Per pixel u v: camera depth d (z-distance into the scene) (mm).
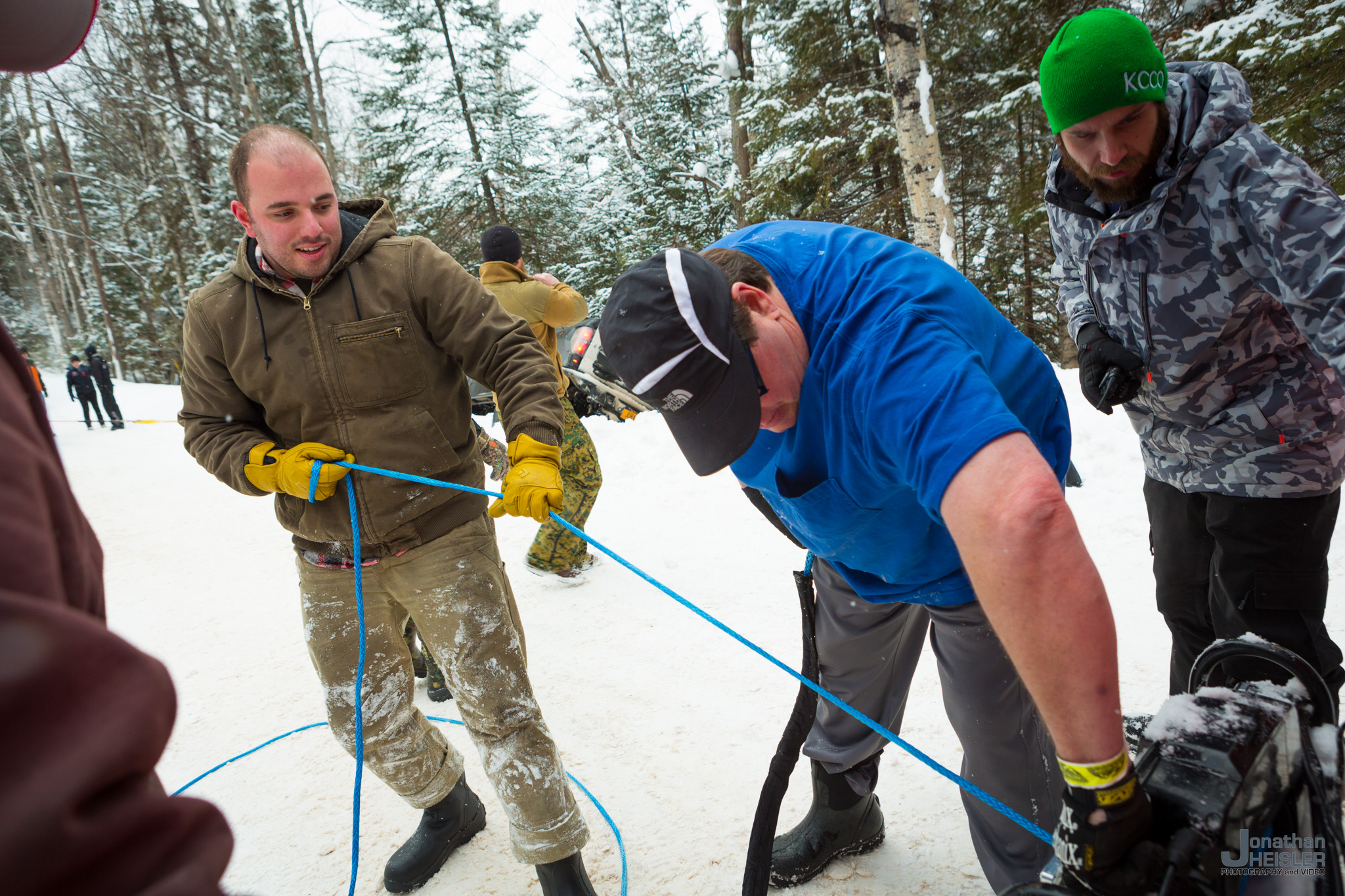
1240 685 1384
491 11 21938
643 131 21750
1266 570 1892
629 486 6027
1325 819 1210
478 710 2092
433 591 2123
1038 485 1038
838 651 1955
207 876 451
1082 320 2174
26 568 445
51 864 377
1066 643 1014
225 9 22375
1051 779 1719
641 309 1319
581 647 3650
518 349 2166
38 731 384
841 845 2100
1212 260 1773
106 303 31719
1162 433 2039
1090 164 1871
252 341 2100
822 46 14148
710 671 3270
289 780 2898
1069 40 1785
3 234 32094
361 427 2104
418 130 22203
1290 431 1830
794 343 1416
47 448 539
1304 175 1644
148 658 464
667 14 22531
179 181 24047
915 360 1237
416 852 2316
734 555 4520
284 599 4832
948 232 8133
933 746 2576
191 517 7332
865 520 1542
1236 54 7938
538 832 2014
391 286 2104
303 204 1979
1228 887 1104
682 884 2143
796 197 14492
